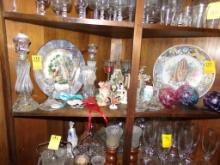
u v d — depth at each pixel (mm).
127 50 1229
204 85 1142
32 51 973
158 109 980
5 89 828
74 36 1082
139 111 937
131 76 856
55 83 997
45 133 1113
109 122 1131
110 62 1144
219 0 1024
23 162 1065
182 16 1039
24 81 929
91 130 1202
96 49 1149
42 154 1068
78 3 949
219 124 1231
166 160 1196
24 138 1049
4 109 880
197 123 1244
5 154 930
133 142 1079
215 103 982
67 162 1087
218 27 1010
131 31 930
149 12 970
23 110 869
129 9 932
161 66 1122
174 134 1219
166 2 1008
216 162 1256
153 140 1192
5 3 869
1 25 771
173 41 1152
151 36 1111
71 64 1076
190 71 1141
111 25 797
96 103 963
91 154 1139
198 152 1279
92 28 941
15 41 891
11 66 930
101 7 943
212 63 1112
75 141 1146
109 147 1062
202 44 1140
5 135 914
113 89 1027
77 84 1086
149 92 1025
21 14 761
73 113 889
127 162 963
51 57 1021
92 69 1070
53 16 769
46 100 987
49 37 1006
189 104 1020
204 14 1020
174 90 1056
